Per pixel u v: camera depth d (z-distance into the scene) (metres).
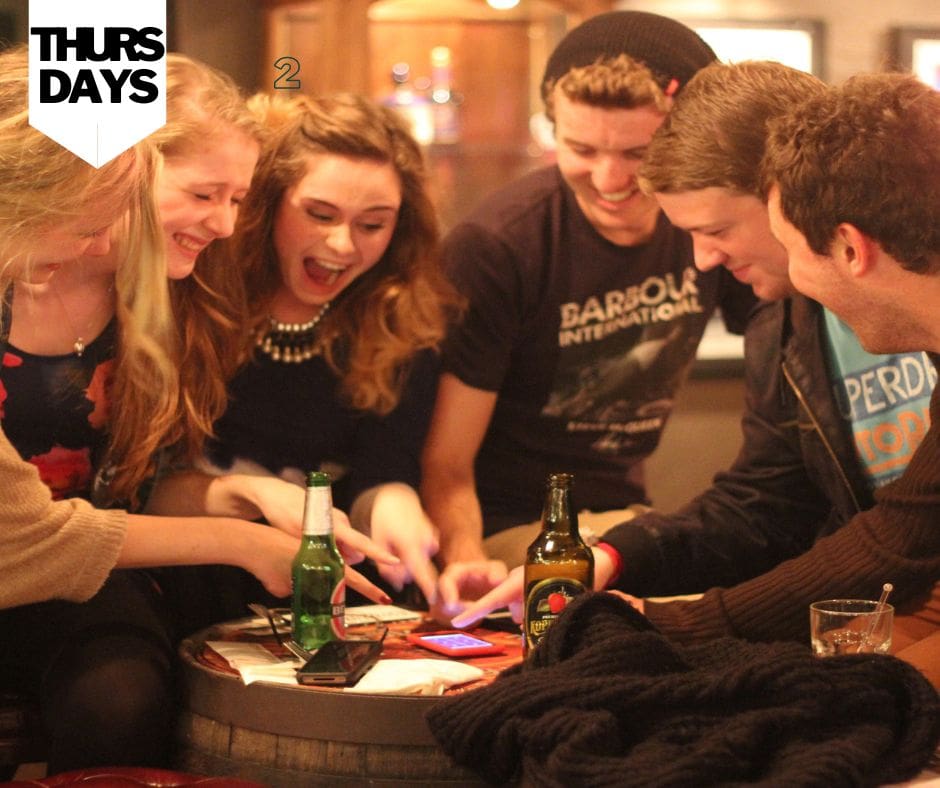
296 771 1.67
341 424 2.44
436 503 2.57
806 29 4.22
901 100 1.59
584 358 2.64
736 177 1.93
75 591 1.83
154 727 1.85
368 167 2.25
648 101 2.34
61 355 2.00
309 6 3.44
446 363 2.58
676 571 2.26
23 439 2.02
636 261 2.60
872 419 2.14
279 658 1.82
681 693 1.44
